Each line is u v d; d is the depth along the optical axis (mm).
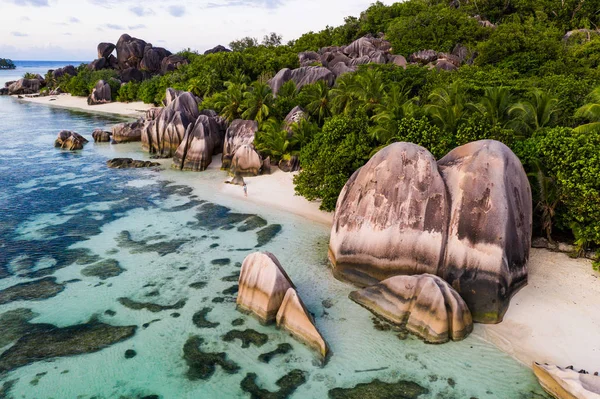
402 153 16500
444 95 27656
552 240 19219
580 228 17438
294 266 18906
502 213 14422
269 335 14219
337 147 24016
